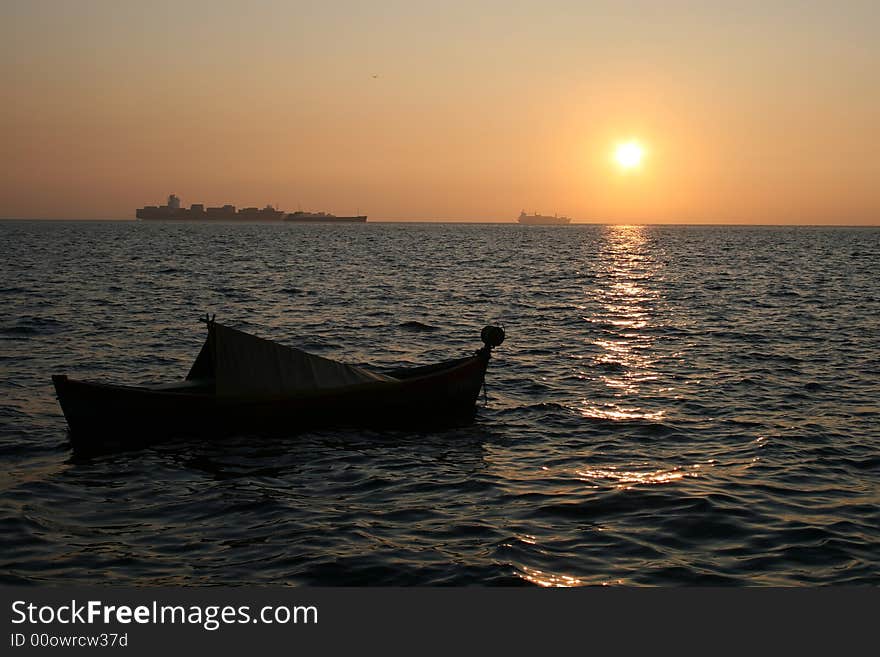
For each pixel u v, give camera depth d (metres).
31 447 18.19
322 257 100.62
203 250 116.50
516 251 125.19
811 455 17.88
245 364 19.55
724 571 12.35
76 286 56.47
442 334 36.12
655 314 43.72
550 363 28.88
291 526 13.94
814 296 53.59
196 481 16.23
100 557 12.76
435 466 17.27
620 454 18.11
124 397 18.61
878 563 12.55
